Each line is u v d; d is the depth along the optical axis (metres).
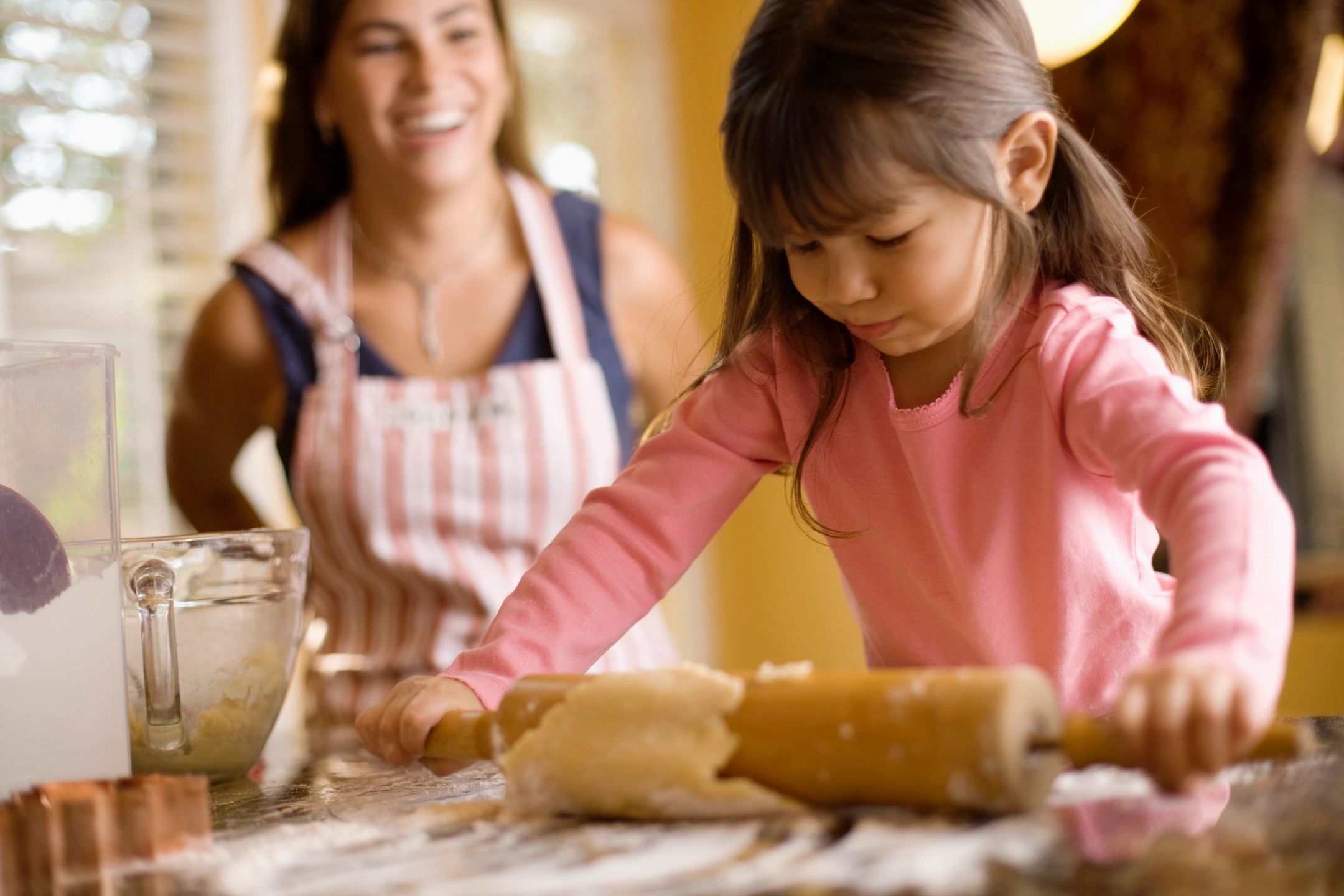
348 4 1.54
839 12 0.82
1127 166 2.95
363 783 0.88
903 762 0.57
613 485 0.97
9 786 0.70
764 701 0.61
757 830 0.58
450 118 1.57
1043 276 0.93
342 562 1.60
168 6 2.42
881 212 0.79
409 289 1.67
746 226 0.98
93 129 2.34
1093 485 0.88
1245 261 2.85
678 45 3.30
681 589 3.15
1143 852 0.49
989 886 0.46
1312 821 0.53
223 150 2.46
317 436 1.60
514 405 1.61
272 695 0.96
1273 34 2.83
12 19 2.26
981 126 0.81
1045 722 0.57
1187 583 0.60
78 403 0.74
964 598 0.92
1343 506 3.01
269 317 1.64
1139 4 2.92
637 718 0.63
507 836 0.61
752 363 0.99
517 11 3.01
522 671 0.85
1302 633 2.92
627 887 0.49
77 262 2.31
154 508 2.35
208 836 0.63
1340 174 3.09
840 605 3.31
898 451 0.95
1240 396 2.84
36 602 0.71
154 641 0.86
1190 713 0.52
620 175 3.20
